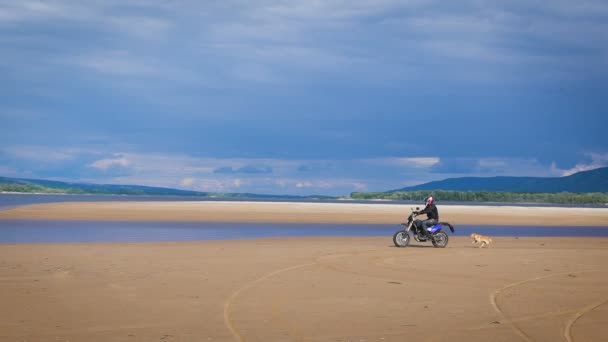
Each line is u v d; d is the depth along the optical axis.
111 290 15.25
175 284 16.30
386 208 95.12
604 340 10.58
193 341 10.30
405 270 20.00
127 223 48.41
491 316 12.55
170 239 33.19
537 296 15.06
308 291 15.44
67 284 16.14
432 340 10.50
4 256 22.61
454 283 17.12
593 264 22.31
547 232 46.56
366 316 12.43
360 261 22.52
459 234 42.72
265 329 11.19
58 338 10.44
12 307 13.04
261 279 17.41
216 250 26.20
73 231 38.56
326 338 10.56
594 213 92.25
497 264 22.03
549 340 10.56
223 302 13.78
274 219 58.56
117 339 10.39
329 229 44.81
